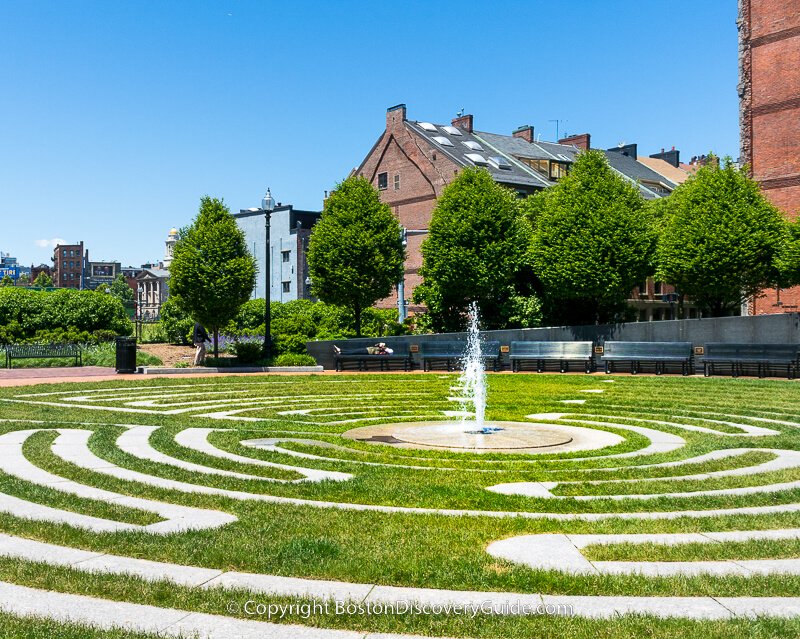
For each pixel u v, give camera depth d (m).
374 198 34.66
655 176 60.66
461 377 24.91
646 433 12.88
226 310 27.84
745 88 36.12
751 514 7.14
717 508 7.52
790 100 34.50
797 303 33.88
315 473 9.09
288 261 61.31
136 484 8.13
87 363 30.77
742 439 12.05
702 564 5.67
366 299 33.81
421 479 8.82
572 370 27.81
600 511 7.39
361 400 17.59
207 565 5.52
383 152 52.09
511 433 12.59
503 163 50.28
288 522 6.71
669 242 30.72
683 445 11.64
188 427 12.86
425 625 4.46
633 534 6.50
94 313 37.53
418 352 29.42
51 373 26.27
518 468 9.70
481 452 10.85
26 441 10.93
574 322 33.41
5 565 5.41
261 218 63.78
